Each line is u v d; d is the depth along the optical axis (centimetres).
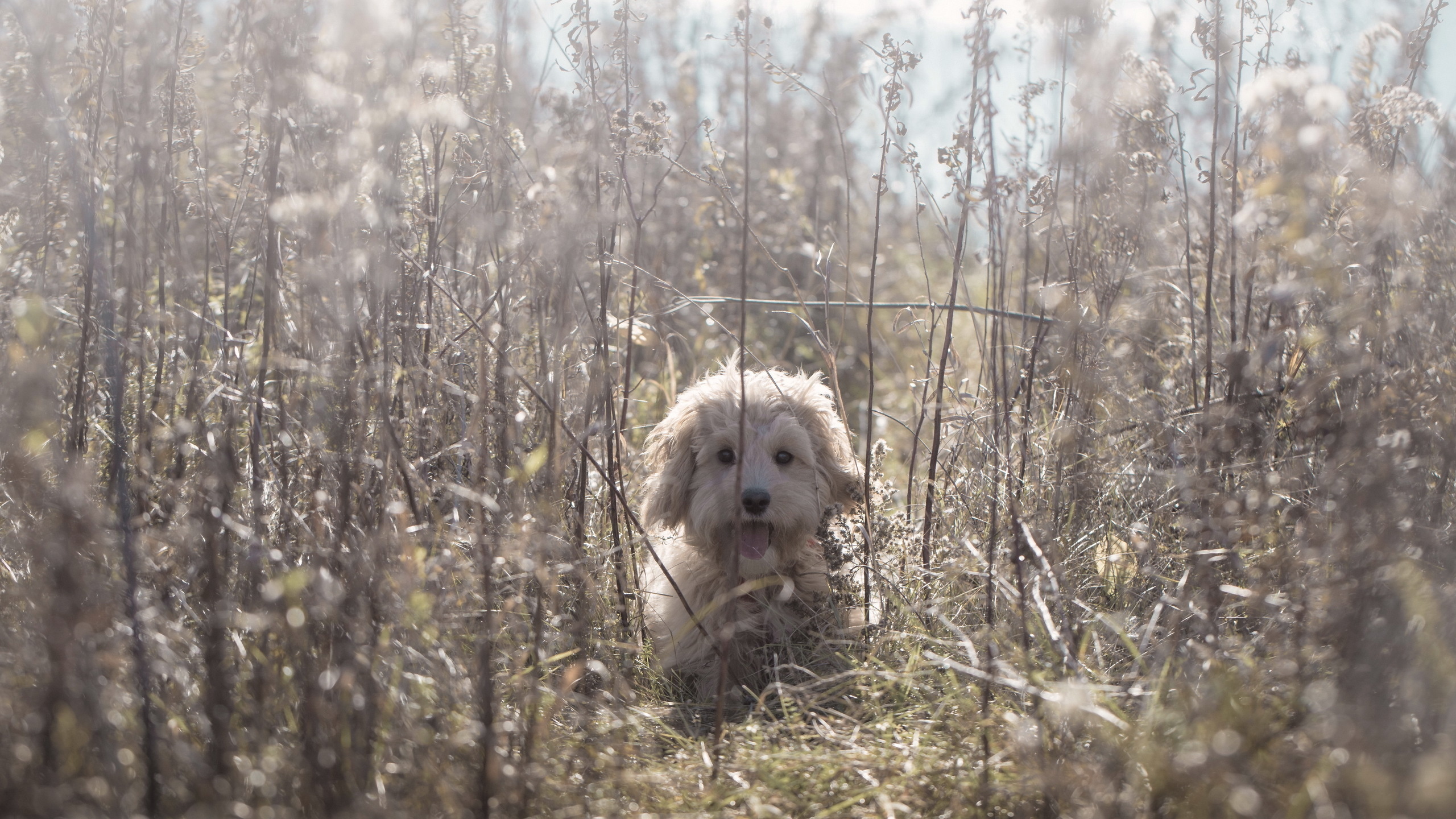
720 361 582
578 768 289
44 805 212
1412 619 250
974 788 271
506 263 356
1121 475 411
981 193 368
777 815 270
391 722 264
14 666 257
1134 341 395
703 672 414
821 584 444
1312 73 256
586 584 340
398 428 325
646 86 715
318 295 281
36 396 279
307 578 254
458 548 328
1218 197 400
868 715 349
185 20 350
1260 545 342
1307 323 347
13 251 364
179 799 234
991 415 414
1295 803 215
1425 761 198
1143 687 303
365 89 277
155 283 379
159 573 294
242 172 380
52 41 326
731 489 418
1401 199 280
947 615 393
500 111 352
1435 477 314
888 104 385
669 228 722
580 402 369
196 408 326
